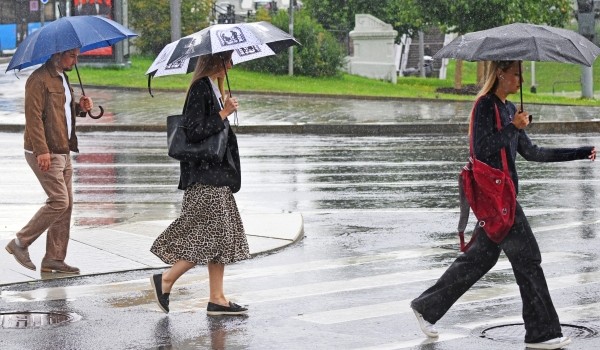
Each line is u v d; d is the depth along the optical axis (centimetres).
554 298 1830
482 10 8025
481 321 1684
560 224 2609
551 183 3359
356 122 5500
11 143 4731
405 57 11844
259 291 1938
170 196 3178
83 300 1886
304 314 1752
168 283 1758
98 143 4784
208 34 1672
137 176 3659
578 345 1530
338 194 3177
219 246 1728
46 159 2019
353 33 9056
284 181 3475
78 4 7950
